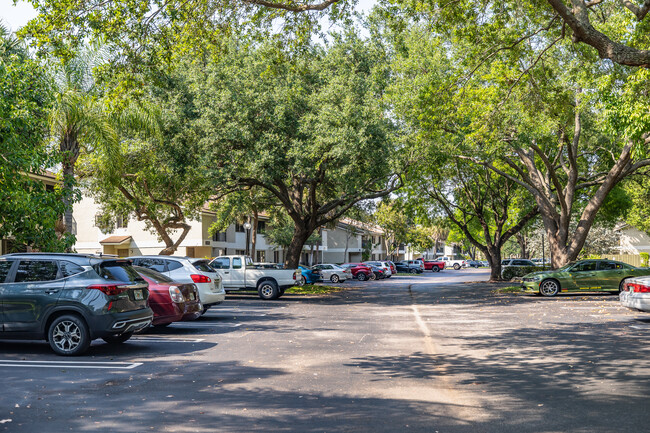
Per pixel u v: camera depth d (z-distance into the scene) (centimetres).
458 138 2627
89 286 994
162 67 1450
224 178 2412
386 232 7319
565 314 1709
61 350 994
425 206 4253
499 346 1098
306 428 563
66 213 2094
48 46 1228
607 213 3619
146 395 704
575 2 1059
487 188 4031
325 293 2928
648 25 1502
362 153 2352
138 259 1595
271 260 6253
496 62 1756
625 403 659
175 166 2458
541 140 2762
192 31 1308
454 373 838
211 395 703
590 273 2455
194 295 1347
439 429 559
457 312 1822
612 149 3055
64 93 1955
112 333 995
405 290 3228
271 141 2339
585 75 2003
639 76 1373
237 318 1650
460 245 12875
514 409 634
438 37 1599
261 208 3822
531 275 2550
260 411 627
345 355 1000
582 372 841
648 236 5397
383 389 734
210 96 2402
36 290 1003
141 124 2191
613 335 1242
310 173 2391
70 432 550
